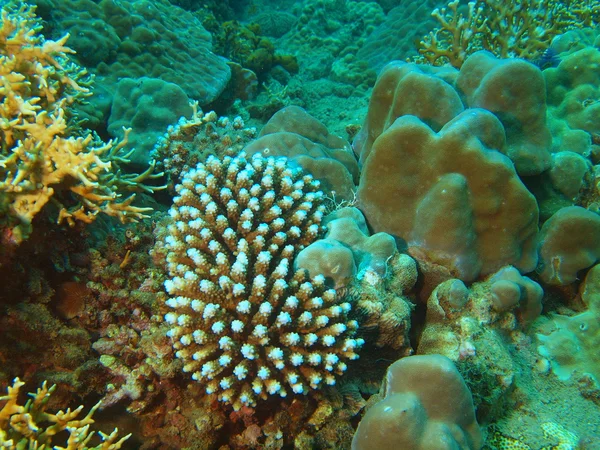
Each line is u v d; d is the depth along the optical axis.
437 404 0.38
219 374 0.40
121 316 0.49
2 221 0.41
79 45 0.85
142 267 0.52
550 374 0.48
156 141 0.76
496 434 0.43
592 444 0.42
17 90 0.45
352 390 0.46
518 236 0.51
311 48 1.75
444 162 0.50
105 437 0.38
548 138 0.56
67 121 0.52
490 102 0.56
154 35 0.98
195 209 0.48
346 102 1.43
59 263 0.47
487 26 0.88
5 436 0.36
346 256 0.44
